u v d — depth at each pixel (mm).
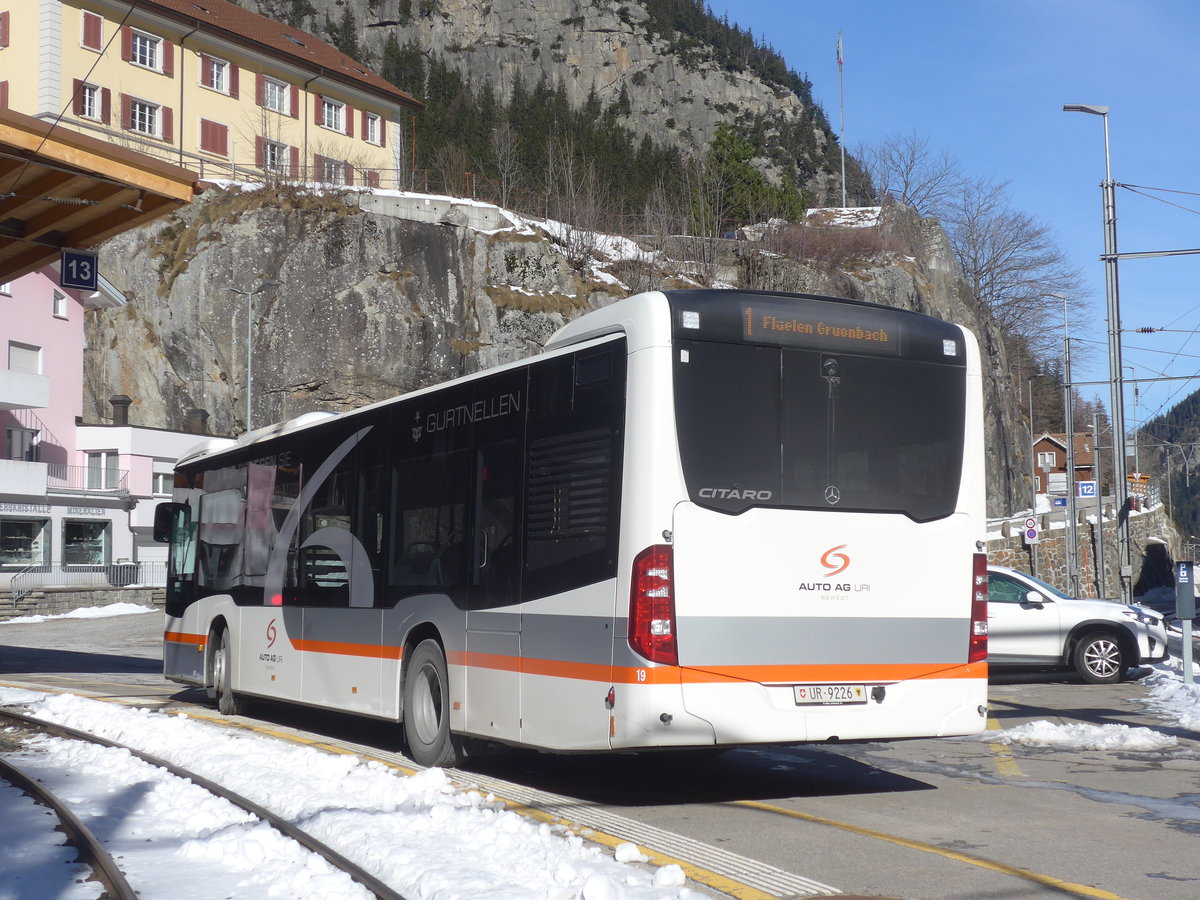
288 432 13148
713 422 7914
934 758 10547
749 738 7773
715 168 78750
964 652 8555
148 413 60969
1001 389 81000
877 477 8383
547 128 124625
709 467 7863
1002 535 42531
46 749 11055
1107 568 46125
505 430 9148
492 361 64875
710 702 7676
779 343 8180
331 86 73062
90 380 61125
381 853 6410
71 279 18594
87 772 9664
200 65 64875
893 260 74812
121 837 7203
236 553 14242
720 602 7785
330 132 73000
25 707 14344
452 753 9641
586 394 8281
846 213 80125
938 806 8133
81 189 16891
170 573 16469
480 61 167250
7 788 8984
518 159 90688
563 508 8375
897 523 8406
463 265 66000
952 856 6555
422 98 138875
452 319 64938
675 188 83000
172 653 16047
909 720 8289
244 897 5793
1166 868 6289
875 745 11430
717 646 7746
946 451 8672
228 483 14734
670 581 7660
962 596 8586
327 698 11680
